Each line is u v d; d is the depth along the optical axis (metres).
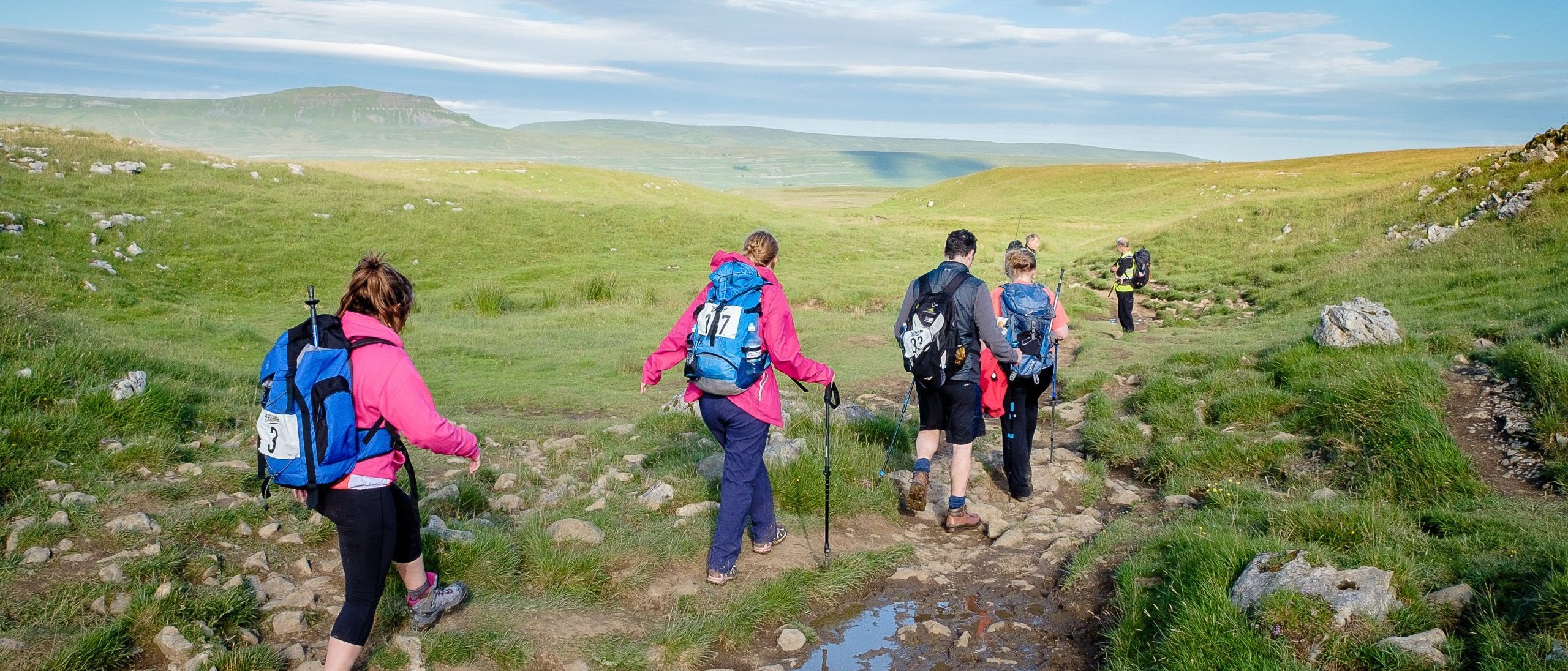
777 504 5.96
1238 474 6.49
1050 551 5.41
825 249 32.09
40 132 26.81
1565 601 3.33
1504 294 11.45
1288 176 60.25
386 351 3.25
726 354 4.44
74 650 3.45
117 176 24.09
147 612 3.79
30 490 5.06
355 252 23.41
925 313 5.52
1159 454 7.07
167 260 19.75
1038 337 6.19
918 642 4.31
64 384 7.06
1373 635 3.51
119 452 5.83
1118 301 18.00
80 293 16.20
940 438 8.38
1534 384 6.41
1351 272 16.39
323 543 4.84
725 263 4.64
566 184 45.97
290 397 3.11
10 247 17.23
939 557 5.47
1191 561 4.31
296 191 27.36
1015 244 6.54
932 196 79.94
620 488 6.29
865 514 6.04
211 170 26.95
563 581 4.51
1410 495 5.42
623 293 21.56
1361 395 6.80
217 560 4.41
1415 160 60.72
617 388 11.69
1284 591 3.74
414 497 3.69
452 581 4.34
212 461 6.19
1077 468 7.13
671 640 4.05
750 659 4.16
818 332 16.42
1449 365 7.67
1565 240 13.23
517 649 3.84
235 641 3.78
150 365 8.80
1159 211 52.94
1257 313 16.58
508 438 8.37
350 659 3.35
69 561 4.23
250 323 16.67
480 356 14.03
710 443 7.73
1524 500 5.08
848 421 8.25
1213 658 3.50
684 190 52.03
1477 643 3.35
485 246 26.50
